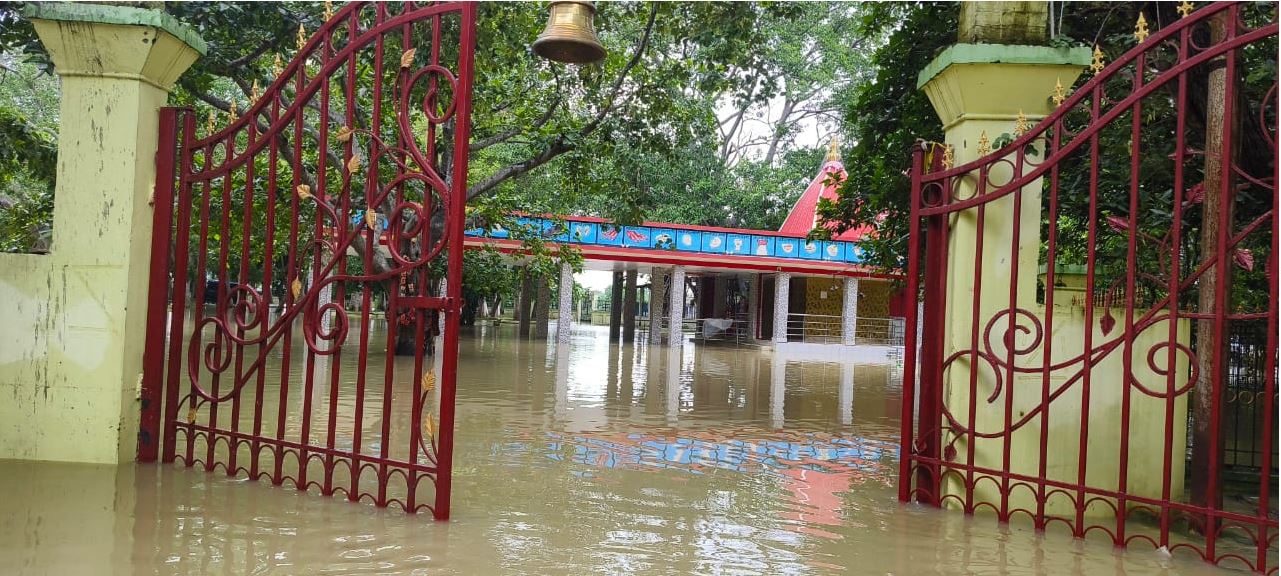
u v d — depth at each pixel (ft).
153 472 16.14
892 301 83.61
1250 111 18.43
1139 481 15.88
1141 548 13.55
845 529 14.43
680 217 87.66
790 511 15.75
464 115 13.24
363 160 40.52
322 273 14.99
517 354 56.85
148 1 16.06
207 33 34.60
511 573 11.42
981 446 15.76
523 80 48.19
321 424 24.48
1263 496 11.98
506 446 22.02
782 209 92.99
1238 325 22.40
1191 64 12.38
